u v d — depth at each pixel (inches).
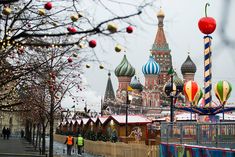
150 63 4517.7
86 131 2534.5
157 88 4434.1
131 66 4803.2
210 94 1536.7
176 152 872.9
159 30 5128.0
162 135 998.4
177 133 897.5
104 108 3902.6
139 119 1979.6
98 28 327.3
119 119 1963.6
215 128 714.2
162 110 4136.3
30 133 2618.1
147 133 1740.9
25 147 2025.1
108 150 1534.2
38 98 1173.1
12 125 4050.2
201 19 1253.7
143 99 4443.9
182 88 1679.4
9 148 1915.6
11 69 594.6
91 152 1843.0
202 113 1450.5
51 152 1229.7
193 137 815.7
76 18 335.6
